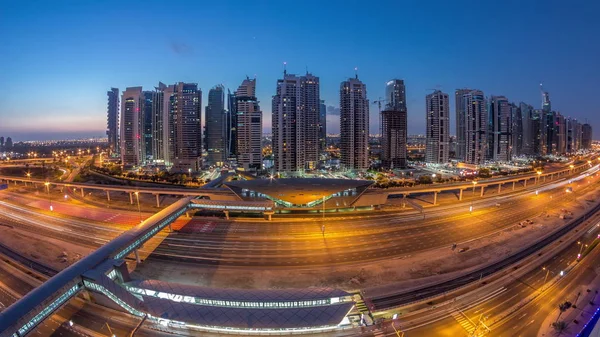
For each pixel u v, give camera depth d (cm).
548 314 7894
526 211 17150
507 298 8475
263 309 7319
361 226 14425
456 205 18600
